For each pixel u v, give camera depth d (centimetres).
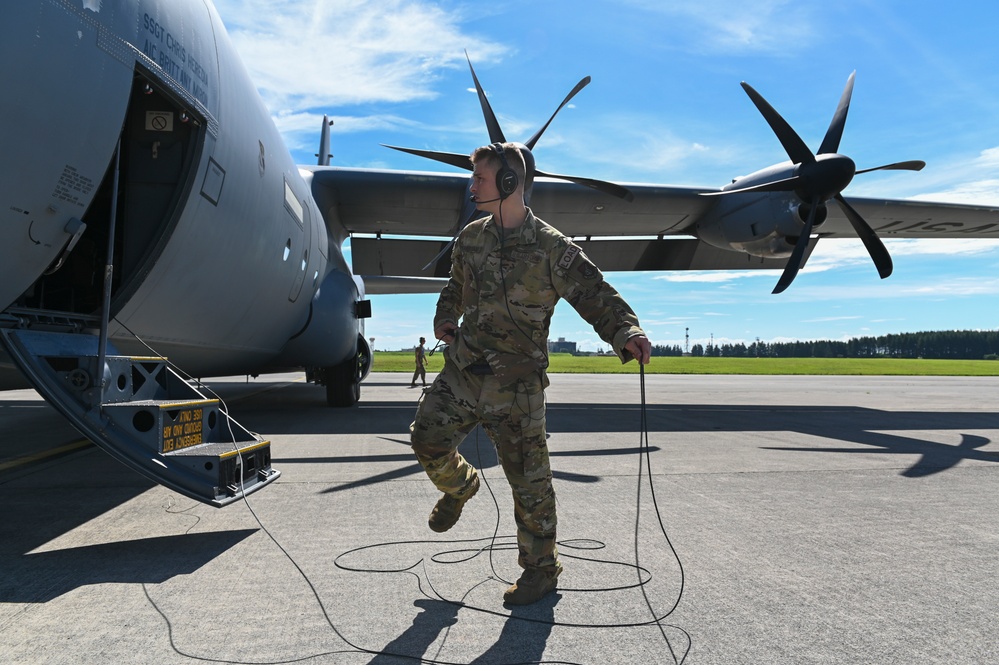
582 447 584
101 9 318
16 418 845
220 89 452
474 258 218
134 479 423
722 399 1341
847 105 952
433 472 226
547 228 215
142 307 430
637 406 1111
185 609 206
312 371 1093
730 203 1041
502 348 213
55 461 496
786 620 203
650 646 184
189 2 415
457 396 220
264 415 866
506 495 382
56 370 297
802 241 909
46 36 286
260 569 246
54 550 269
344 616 202
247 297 585
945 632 195
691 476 450
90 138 319
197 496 280
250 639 184
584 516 335
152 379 335
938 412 1024
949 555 273
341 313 914
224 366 705
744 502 371
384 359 5694
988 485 427
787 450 578
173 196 415
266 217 571
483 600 218
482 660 173
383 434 659
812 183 902
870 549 281
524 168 218
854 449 587
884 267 935
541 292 212
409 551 271
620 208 1079
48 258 326
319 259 833
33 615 200
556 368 4275
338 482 415
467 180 967
